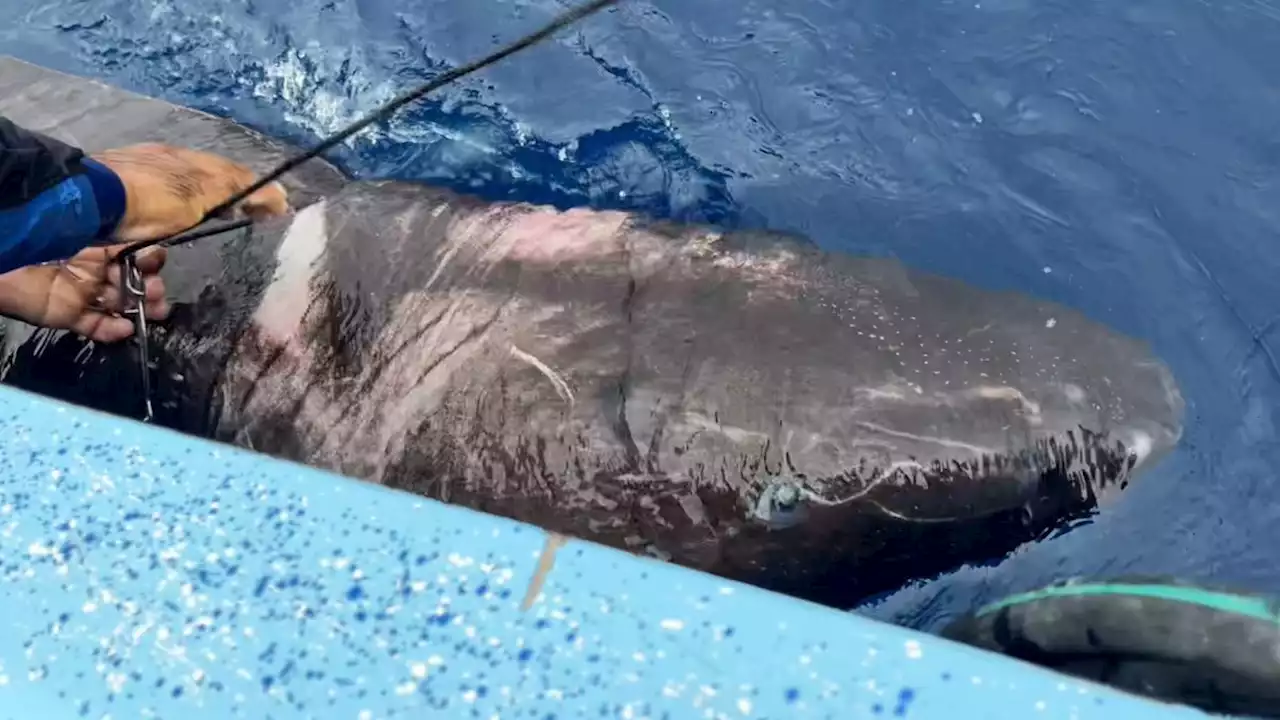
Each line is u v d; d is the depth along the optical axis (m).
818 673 1.08
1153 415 2.03
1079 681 1.06
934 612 2.18
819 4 3.33
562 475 2.13
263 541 1.21
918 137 3.06
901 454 1.97
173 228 2.09
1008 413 1.97
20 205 1.72
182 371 2.42
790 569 2.13
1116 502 2.08
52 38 3.51
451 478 2.23
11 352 2.50
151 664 1.13
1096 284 2.74
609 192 2.97
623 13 3.35
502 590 1.16
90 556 1.20
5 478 1.27
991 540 2.08
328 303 2.38
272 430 2.38
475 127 3.15
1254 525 2.26
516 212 2.47
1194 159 2.94
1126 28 3.20
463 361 2.25
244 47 3.43
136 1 3.54
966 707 1.05
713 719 1.06
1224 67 3.11
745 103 3.16
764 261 2.29
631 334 2.18
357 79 3.32
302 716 1.09
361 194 2.53
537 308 2.27
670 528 2.11
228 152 2.67
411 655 1.12
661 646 1.11
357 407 2.32
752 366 2.08
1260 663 1.74
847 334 2.09
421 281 2.37
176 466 1.28
